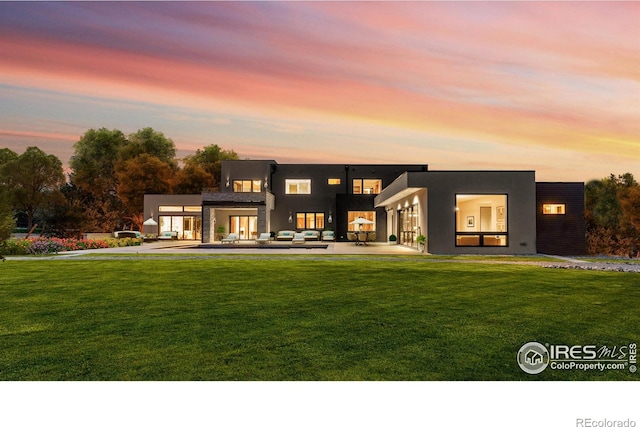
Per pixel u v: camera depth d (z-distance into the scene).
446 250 17.39
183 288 7.79
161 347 4.20
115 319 5.33
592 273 10.26
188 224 32.59
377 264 12.37
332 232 28.89
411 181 17.62
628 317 5.54
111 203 46.06
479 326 5.04
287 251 18.67
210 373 3.56
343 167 30.50
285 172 30.58
